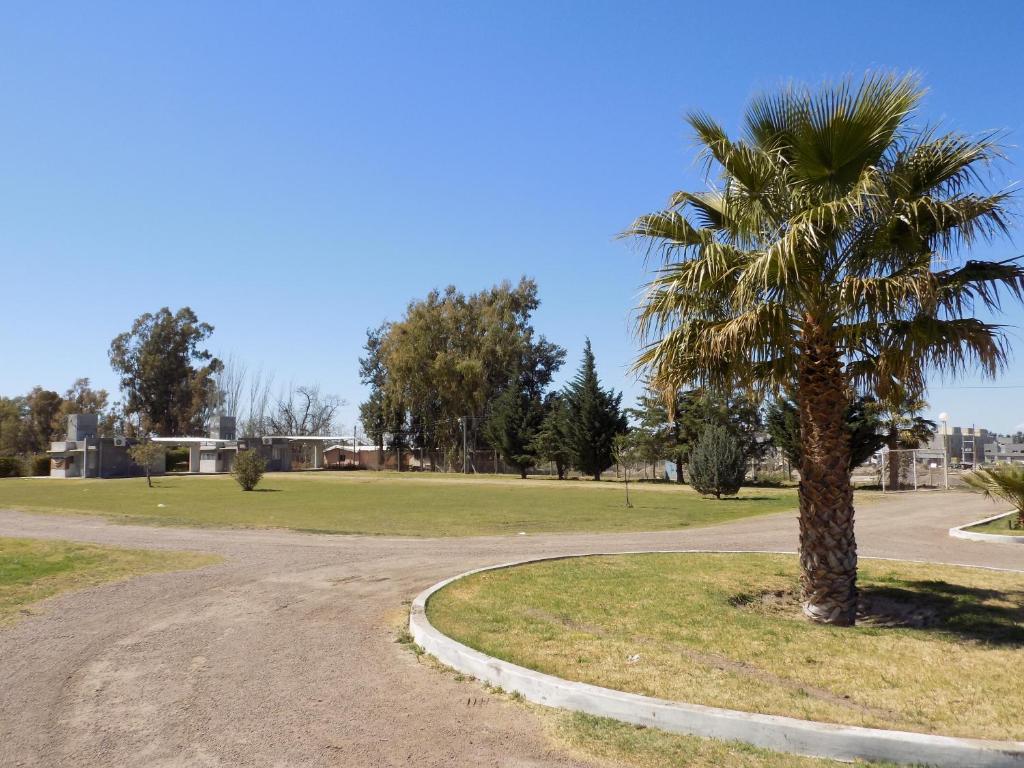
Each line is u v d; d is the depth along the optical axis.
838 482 8.77
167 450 73.88
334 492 37.59
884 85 7.88
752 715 5.02
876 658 6.75
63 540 16.16
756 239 8.98
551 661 6.49
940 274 8.15
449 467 70.88
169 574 11.84
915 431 39.28
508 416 59.47
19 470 64.44
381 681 6.34
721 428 33.91
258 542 15.98
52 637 7.89
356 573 11.99
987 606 9.26
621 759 4.67
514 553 14.38
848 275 8.44
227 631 8.16
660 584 10.41
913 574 11.69
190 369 90.88
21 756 4.76
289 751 4.83
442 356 66.94
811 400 8.88
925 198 7.66
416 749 4.86
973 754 4.48
